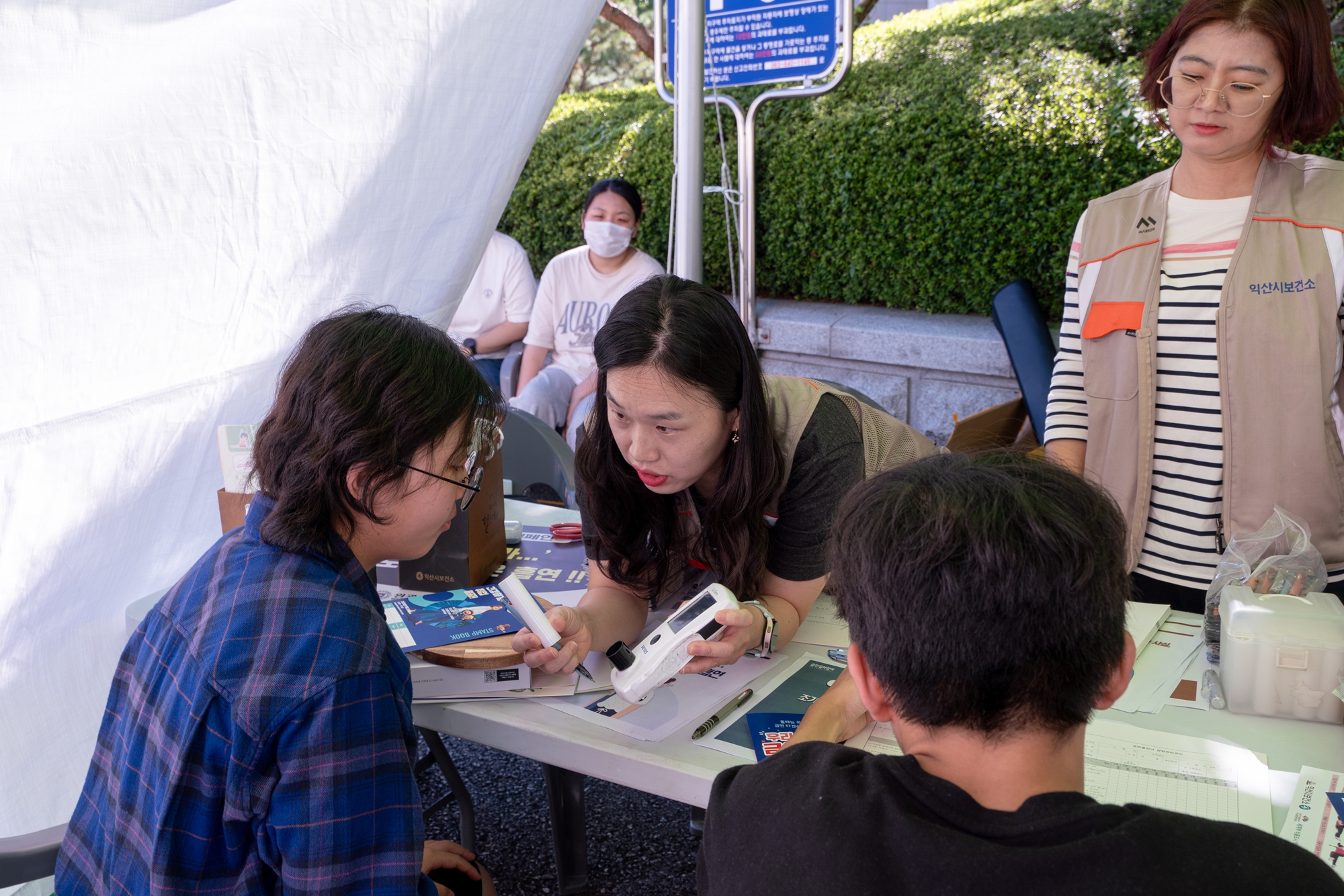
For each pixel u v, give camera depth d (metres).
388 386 1.02
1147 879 0.62
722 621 1.32
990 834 0.66
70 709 1.68
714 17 4.03
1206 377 1.75
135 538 1.70
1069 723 0.70
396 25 1.77
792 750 0.81
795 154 4.62
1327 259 1.66
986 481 0.73
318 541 1.04
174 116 1.56
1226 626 1.32
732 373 1.31
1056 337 3.97
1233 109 1.65
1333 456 1.71
